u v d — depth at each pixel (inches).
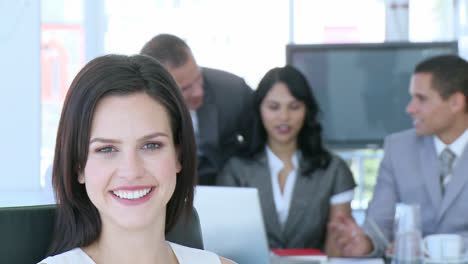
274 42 204.8
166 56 106.3
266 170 105.3
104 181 45.6
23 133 139.7
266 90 105.3
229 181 105.3
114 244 48.3
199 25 203.5
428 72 103.0
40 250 49.6
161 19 203.9
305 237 103.8
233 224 69.1
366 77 168.9
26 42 138.9
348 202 106.3
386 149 112.1
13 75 138.6
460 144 103.7
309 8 206.4
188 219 55.8
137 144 45.9
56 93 195.6
